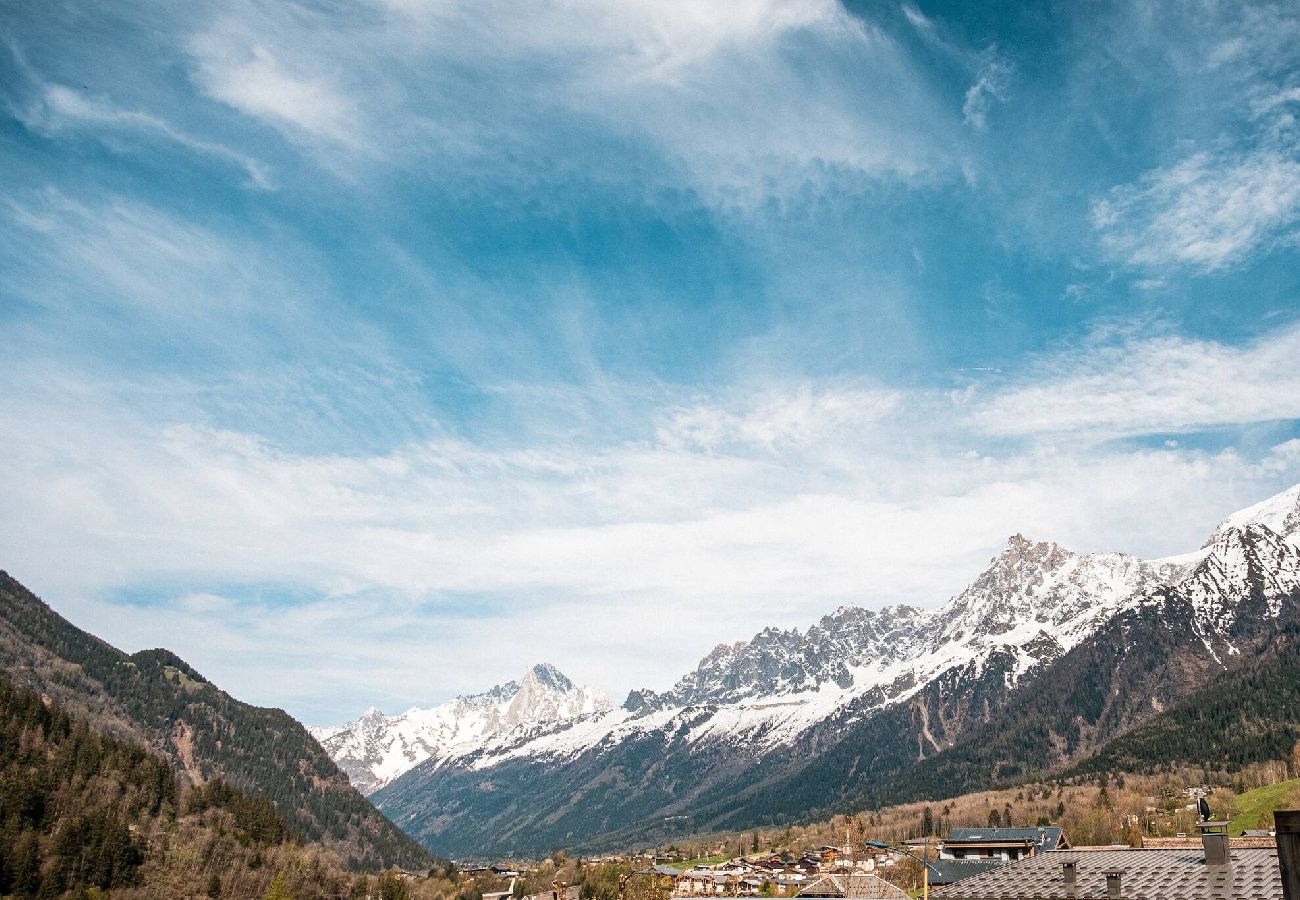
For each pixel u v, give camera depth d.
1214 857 90.25
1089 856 105.44
